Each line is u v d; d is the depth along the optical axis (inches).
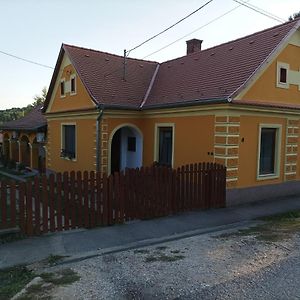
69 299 189.0
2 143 1244.5
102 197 348.8
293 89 523.8
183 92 545.6
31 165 935.7
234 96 431.2
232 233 328.2
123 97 615.8
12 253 268.4
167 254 265.6
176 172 400.2
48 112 803.4
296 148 543.2
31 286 206.5
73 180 331.9
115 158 671.1
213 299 186.2
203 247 282.5
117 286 205.6
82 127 651.5
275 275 217.5
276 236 312.7
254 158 478.3
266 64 468.4
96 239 306.7
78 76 655.8
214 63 571.8
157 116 570.9
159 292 196.5
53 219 323.0
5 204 301.7
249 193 473.7
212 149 457.4
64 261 252.1
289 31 494.3
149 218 381.1
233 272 224.1
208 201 429.1
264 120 486.6
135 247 287.3
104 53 736.3
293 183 542.3
